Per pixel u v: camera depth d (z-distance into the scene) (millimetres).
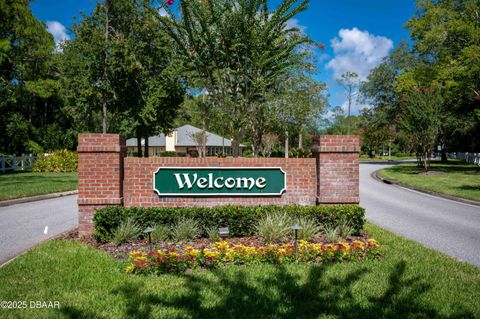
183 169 7973
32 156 32156
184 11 9539
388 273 5094
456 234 8125
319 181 7945
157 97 30938
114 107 32562
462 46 27266
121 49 29297
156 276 4949
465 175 23969
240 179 8070
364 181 22672
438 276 5020
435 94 26766
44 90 38594
